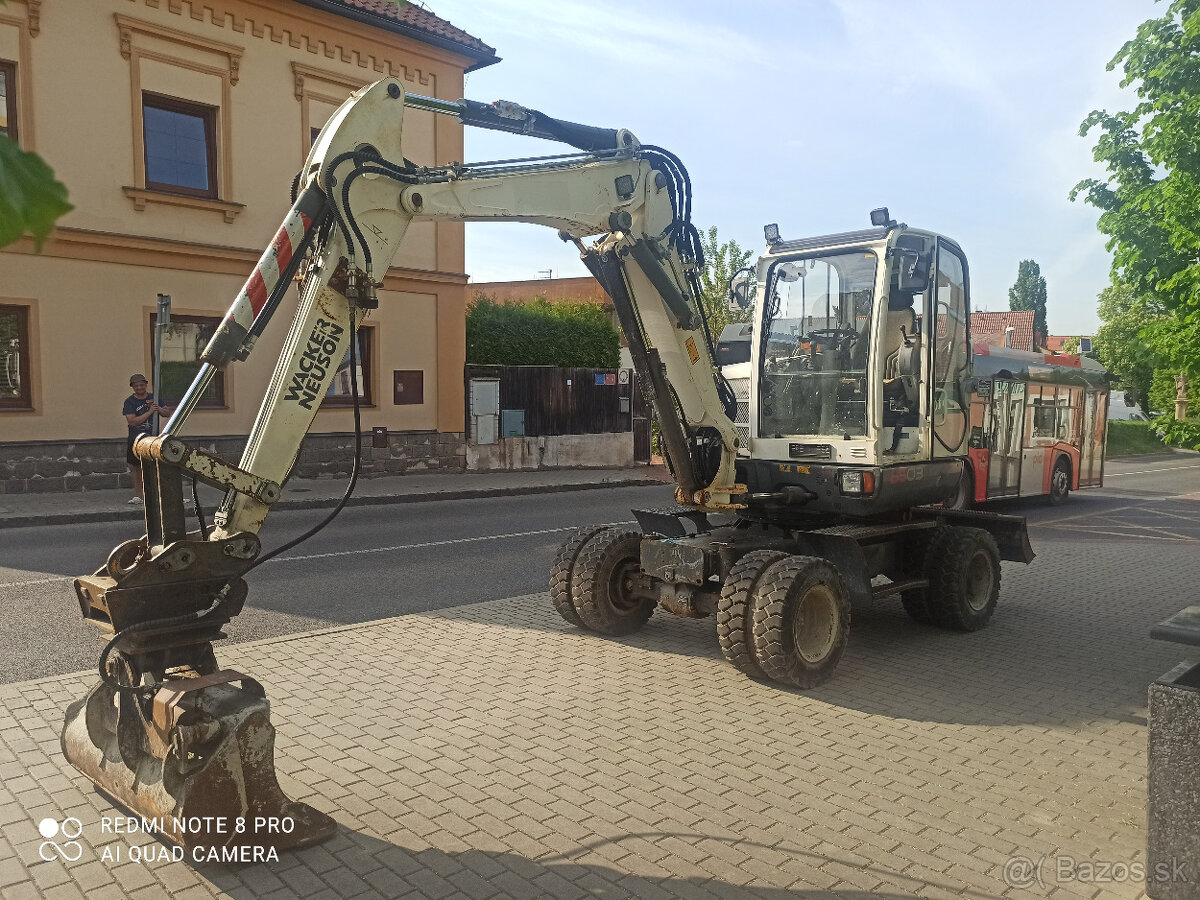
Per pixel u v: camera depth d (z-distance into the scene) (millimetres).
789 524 7434
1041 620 7859
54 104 13547
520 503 15945
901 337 7027
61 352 13852
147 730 3822
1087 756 4832
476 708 5379
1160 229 10836
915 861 3711
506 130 5305
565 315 23750
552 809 4102
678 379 6301
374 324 17844
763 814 4094
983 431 14820
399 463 18422
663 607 6691
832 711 5461
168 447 3691
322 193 4203
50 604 7562
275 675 5914
